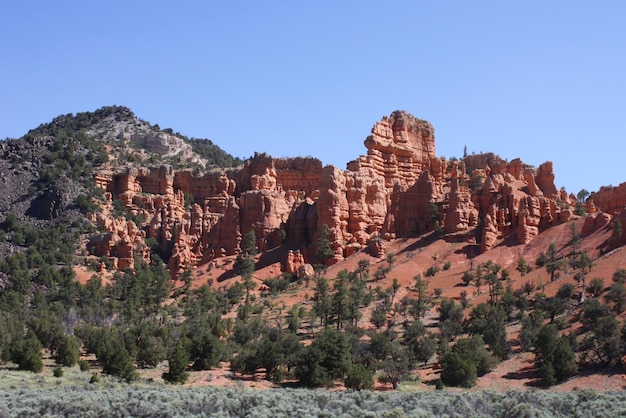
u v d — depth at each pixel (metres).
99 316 147.12
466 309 129.88
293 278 171.12
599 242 147.25
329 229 179.62
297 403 68.19
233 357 112.19
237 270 177.88
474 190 186.38
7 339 117.31
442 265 159.88
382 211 192.25
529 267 148.25
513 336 113.69
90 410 64.19
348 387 93.94
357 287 139.25
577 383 92.94
